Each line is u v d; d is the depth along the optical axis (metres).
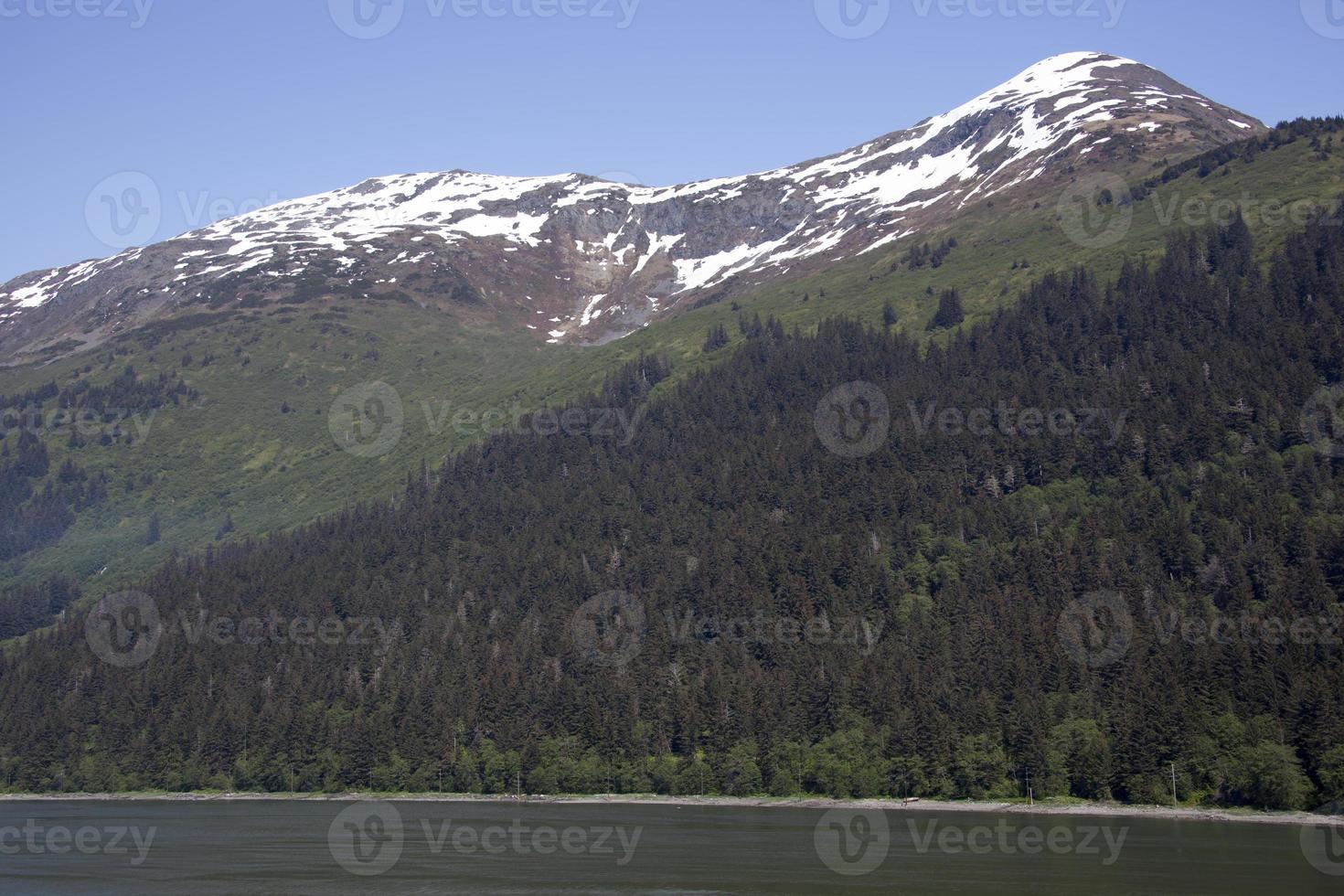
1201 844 138.25
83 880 131.62
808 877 127.12
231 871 136.00
